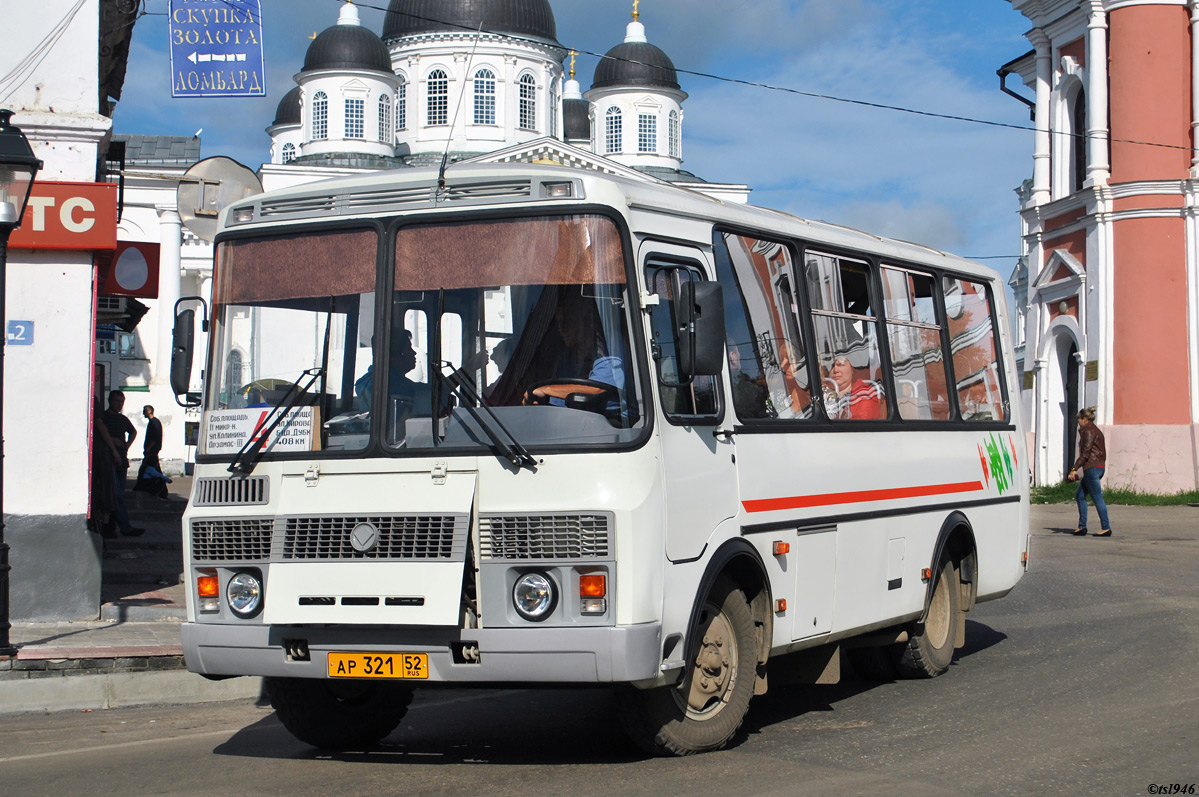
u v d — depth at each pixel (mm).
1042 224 35531
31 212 11852
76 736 8625
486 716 9031
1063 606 13750
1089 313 32750
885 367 9727
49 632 11320
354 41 63094
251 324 7293
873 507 9203
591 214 6828
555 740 8023
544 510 6531
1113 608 13328
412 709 9469
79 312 12102
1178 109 31438
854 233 9820
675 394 7020
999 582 11539
